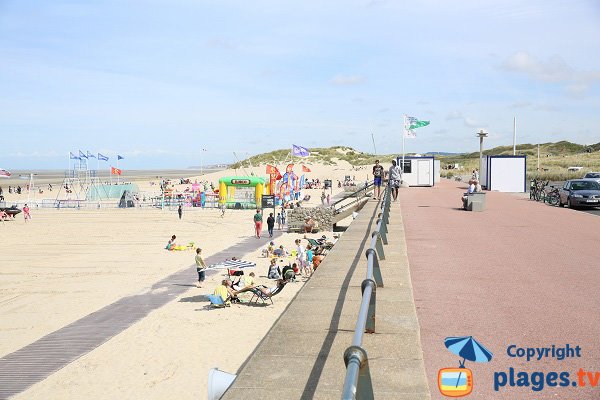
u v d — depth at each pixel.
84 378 12.73
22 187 129.00
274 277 24.52
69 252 32.97
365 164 155.88
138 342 15.29
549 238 14.48
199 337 15.68
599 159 126.75
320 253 26.39
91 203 73.44
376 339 5.56
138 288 22.48
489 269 10.07
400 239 13.52
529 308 7.25
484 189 47.62
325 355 5.08
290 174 73.69
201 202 68.19
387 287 8.01
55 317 18.14
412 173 50.50
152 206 71.19
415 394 4.24
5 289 22.50
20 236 41.47
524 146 197.50
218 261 29.06
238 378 4.55
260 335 15.82
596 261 10.93
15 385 12.35
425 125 34.69
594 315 6.91
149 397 11.60
